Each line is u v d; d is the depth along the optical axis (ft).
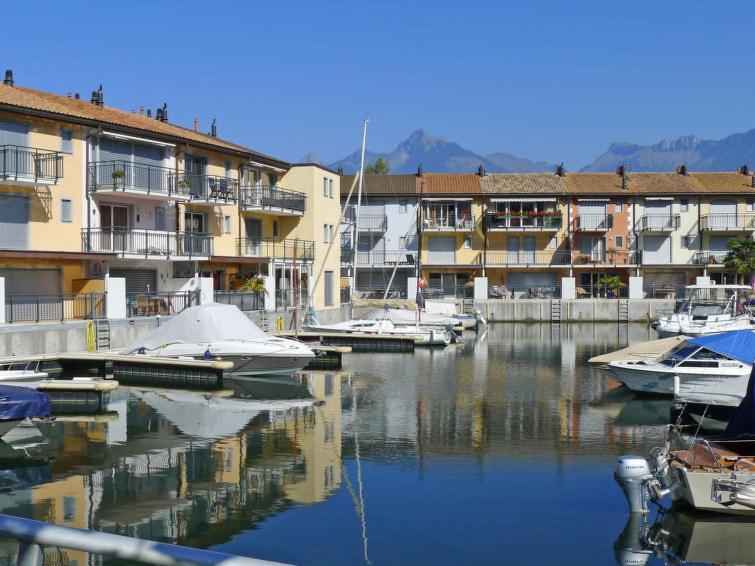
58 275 119.03
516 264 242.37
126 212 133.69
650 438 68.18
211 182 150.51
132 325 116.16
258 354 102.94
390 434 69.77
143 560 13.08
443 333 153.58
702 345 86.58
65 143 121.29
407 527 44.73
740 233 244.22
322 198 187.21
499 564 39.24
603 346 155.02
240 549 41.14
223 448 64.08
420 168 260.83
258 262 164.45
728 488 44.62
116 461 59.67
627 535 43.60
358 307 184.24
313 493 51.21
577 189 247.91
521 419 77.15
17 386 69.87
